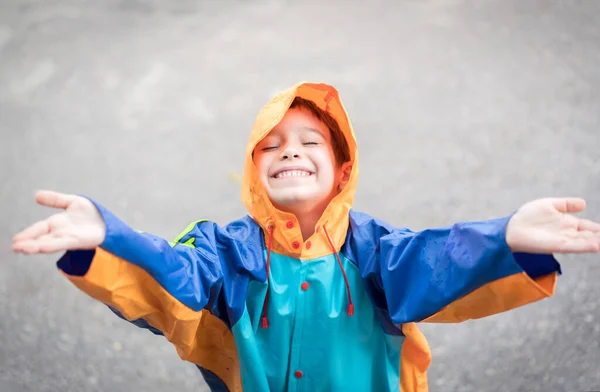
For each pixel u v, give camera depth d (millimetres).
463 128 5492
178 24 7785
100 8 8125
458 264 1879
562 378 3145
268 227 2270
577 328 3434
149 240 1829
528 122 5473
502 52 6594
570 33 6773
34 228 1629
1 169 5336
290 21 7719
